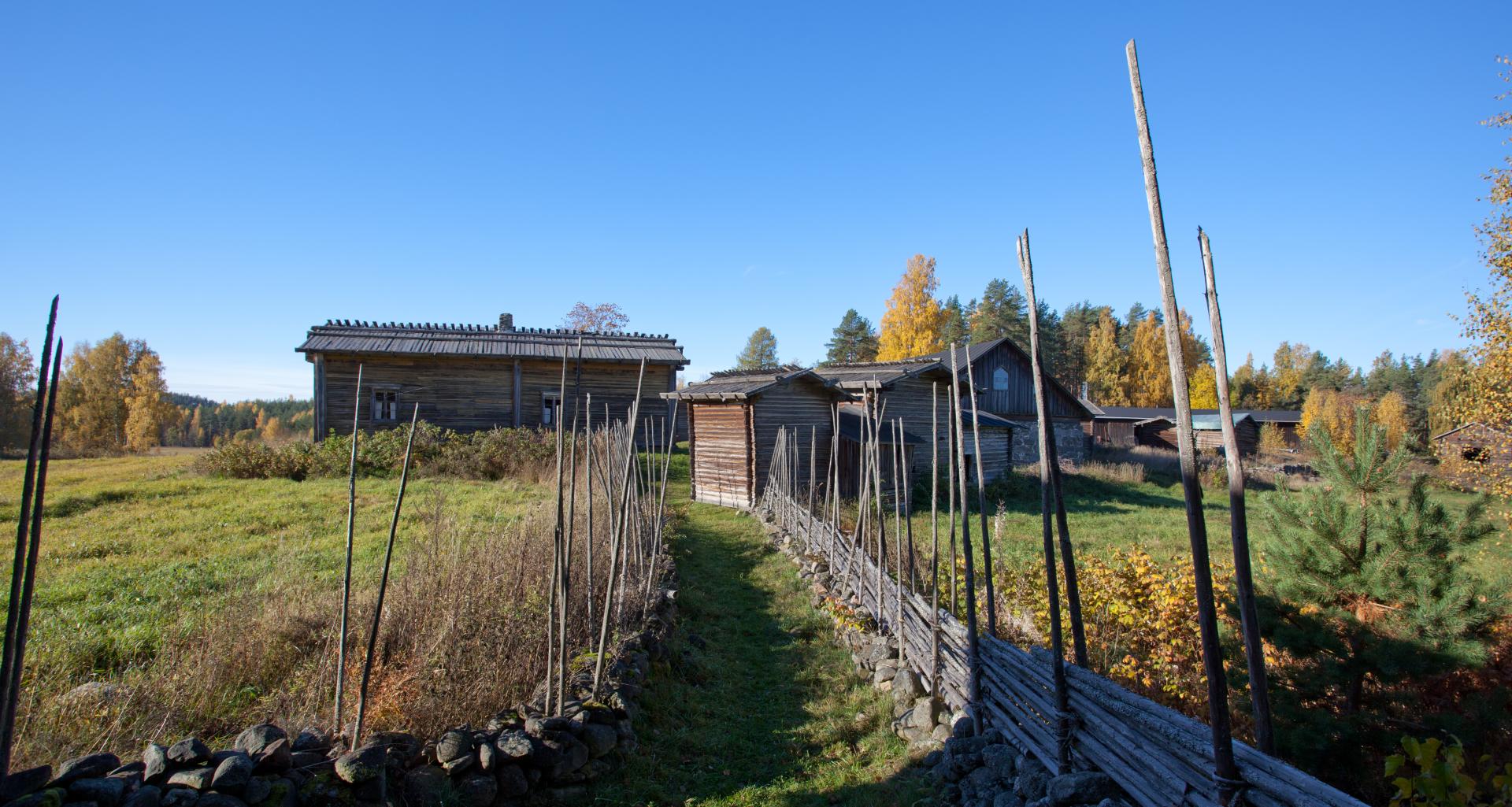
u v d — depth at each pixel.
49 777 3.17
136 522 12.25
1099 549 13.48
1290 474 32.78
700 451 21.17
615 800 4.81
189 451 41.31
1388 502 5.41
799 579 11.20
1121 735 3.74
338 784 3.84
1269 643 5.68
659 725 5.99
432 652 5.57
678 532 14.48
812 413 19.83
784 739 6.00
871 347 69.44
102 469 20.92
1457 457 13.28
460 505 14.45
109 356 54.91
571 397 27.17
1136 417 48.25
